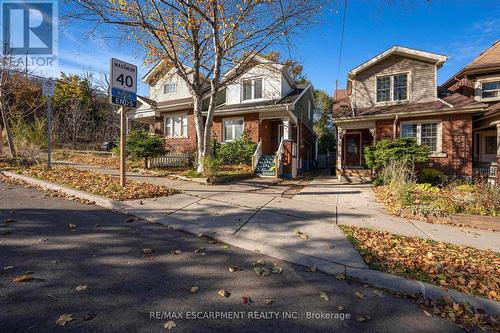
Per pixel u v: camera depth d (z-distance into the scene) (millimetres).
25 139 13133
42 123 14617
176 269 3359
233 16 10164
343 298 2973
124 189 7066
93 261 3395
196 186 8820
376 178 12031
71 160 14438
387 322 2600
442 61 13234
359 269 3547
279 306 2738
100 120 35438
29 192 6586
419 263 3830
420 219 6223
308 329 2414
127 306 2557
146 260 3533
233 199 7188
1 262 3195
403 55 14289
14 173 8469
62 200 6059
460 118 12688
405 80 14383
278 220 5477
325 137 37688
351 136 18562
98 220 4922
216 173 10453
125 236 4285
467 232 5480
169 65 12469
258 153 14469
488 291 3174
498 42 15305
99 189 6836
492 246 4699
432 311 2838
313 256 3887
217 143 16359
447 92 15078
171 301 2689
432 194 8477
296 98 16312
